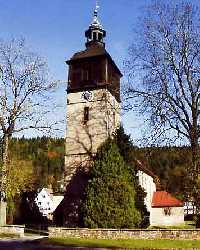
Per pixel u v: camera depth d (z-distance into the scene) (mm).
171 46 31609
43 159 109312
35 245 28109
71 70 47062
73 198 42125
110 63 47094
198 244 26719
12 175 41625
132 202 35125
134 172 37531
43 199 91875
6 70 36906
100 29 48406
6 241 30953
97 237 31906
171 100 30984
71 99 46219
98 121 44250
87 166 43094
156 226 53500
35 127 37406
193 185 30391
